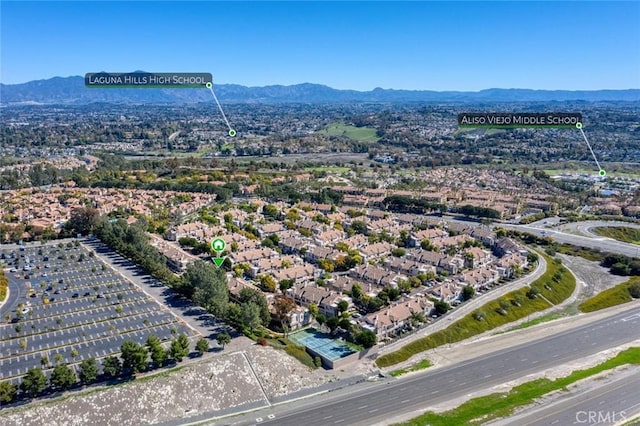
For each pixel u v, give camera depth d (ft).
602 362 575.79
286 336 599.57
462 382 526.98
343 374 534.37
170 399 471.62
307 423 451.53
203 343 540.11
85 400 456.45
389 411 471.62
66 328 609.83
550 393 509.35
